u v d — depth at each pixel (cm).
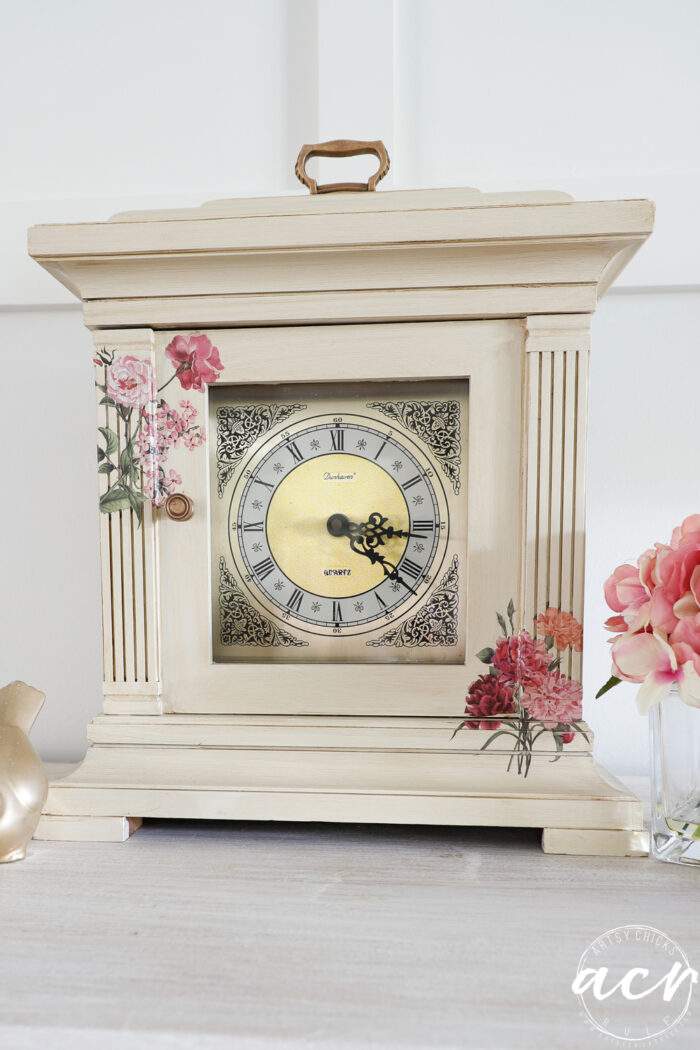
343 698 55
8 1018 34
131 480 56
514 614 54
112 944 41
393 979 37
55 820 55
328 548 57
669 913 44
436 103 74
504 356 54
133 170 77
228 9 75
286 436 57
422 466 56
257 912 44
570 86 73
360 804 53
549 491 53
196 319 55
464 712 55
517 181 73
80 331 79
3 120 78
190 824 59
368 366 55
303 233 51
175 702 57
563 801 52
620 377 75
